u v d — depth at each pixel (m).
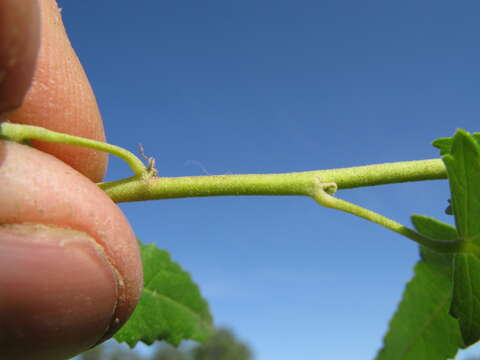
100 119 0.06
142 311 0.07
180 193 0.05
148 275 0.07
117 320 0.05
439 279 0.08
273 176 0.05
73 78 0.06
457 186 0.05
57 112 0.05
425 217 0.07
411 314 0.08
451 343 0.07
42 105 0.05
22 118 0.05
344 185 0.05
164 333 0.07
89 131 0.06
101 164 0.06
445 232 0.07
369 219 0.05
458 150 0.05
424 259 0.08
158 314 0.07
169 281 0.07
